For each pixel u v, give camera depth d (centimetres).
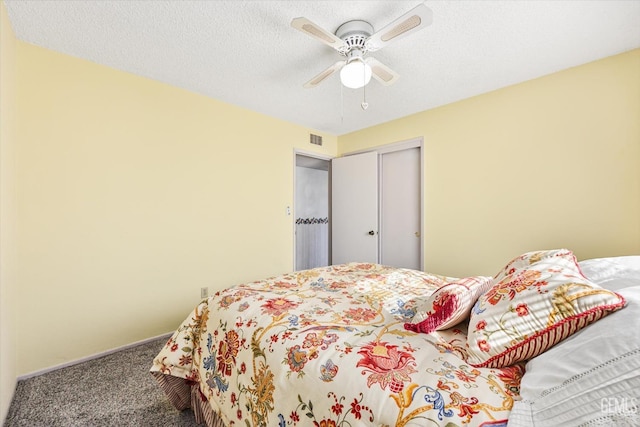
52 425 134
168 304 240
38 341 179
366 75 168
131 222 220
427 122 303
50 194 185
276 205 327
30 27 165
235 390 106
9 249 154
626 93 195
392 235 346
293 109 300
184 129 251
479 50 193
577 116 214
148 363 193
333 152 399
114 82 212
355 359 82
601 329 63
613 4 150
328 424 73
